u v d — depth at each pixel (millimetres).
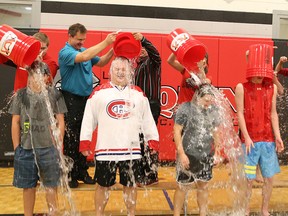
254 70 2701
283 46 4703
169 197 3166
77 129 3104
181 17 5195
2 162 4453
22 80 2795
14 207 2891
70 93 3051
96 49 2781
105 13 5078
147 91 3133
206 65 2908
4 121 4379
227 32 5289
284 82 4547
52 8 5031
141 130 2541
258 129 2762
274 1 5367
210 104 2635
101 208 2516
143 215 2811
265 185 2797
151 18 5148
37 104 2412
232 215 2762
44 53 2992
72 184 3184
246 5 5309
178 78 4527
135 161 2441
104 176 2414
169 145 4539
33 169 2414
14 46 2350
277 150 2791
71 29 3035
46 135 2426
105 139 2395
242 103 2777
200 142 2561
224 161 2965
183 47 2596
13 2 5039
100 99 2420
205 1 5230
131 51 2764
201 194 2684
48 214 2604
